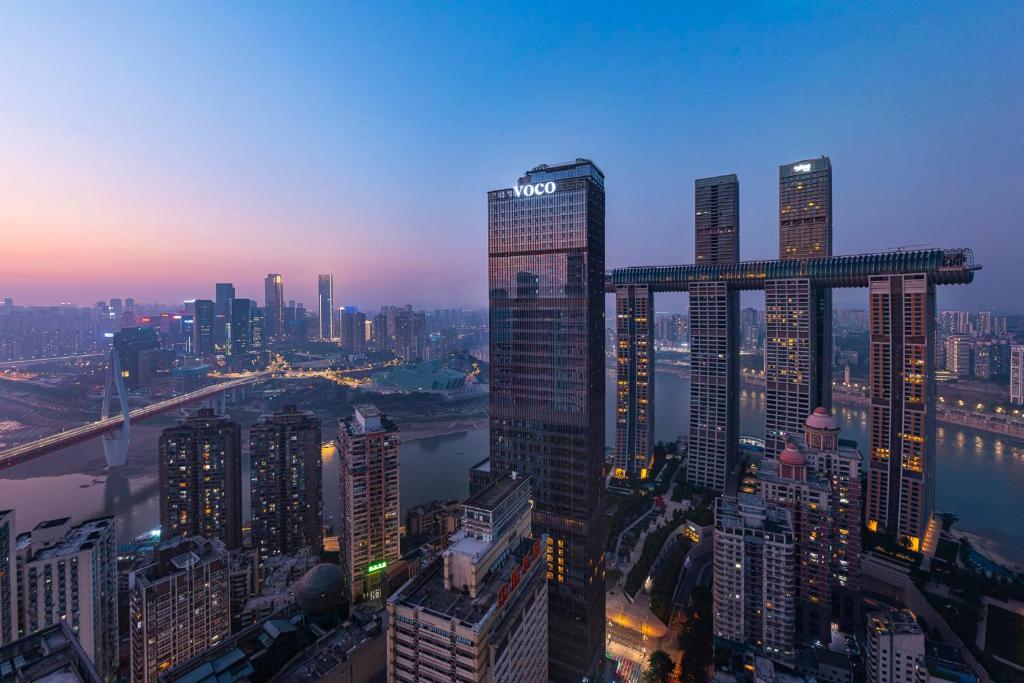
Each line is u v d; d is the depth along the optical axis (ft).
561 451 531.09
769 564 504.84
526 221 556.92
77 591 494.18
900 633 451.12
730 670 476.95
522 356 556.10
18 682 165.68
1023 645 530.68
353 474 654.12
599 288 559.79
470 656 281.54
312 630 519.19
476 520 349.41
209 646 529.86
